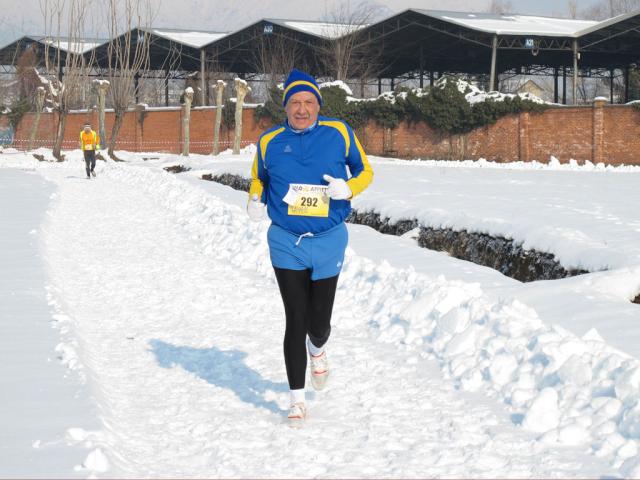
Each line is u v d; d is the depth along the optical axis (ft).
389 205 45.52
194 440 13.69
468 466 12.21
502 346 16.85
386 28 178.09
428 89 142.82
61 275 31.12
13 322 21.26
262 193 15.58
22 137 222.69
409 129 148.97
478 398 15.56
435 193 55.57
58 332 20.06
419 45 192.24
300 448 13.07
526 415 13.89
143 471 11.96
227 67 240.73
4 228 42.65
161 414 15.12
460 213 39.60
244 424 14.46
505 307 18.58
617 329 19.80
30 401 14.47
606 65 212.02
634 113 119.75
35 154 155.63
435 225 40.16
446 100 140.05
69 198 66.69
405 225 42.96
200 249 38.22
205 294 27.04
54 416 13.62
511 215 40.65
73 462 11.58
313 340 15.67
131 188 78.38
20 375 16.17
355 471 12.07
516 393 15.02
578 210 43.24
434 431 13.91
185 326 22.88
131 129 199.11
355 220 48.03
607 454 12.50
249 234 36.24
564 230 32.65
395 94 149.28
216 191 66.03
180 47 221.46
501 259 34.35
